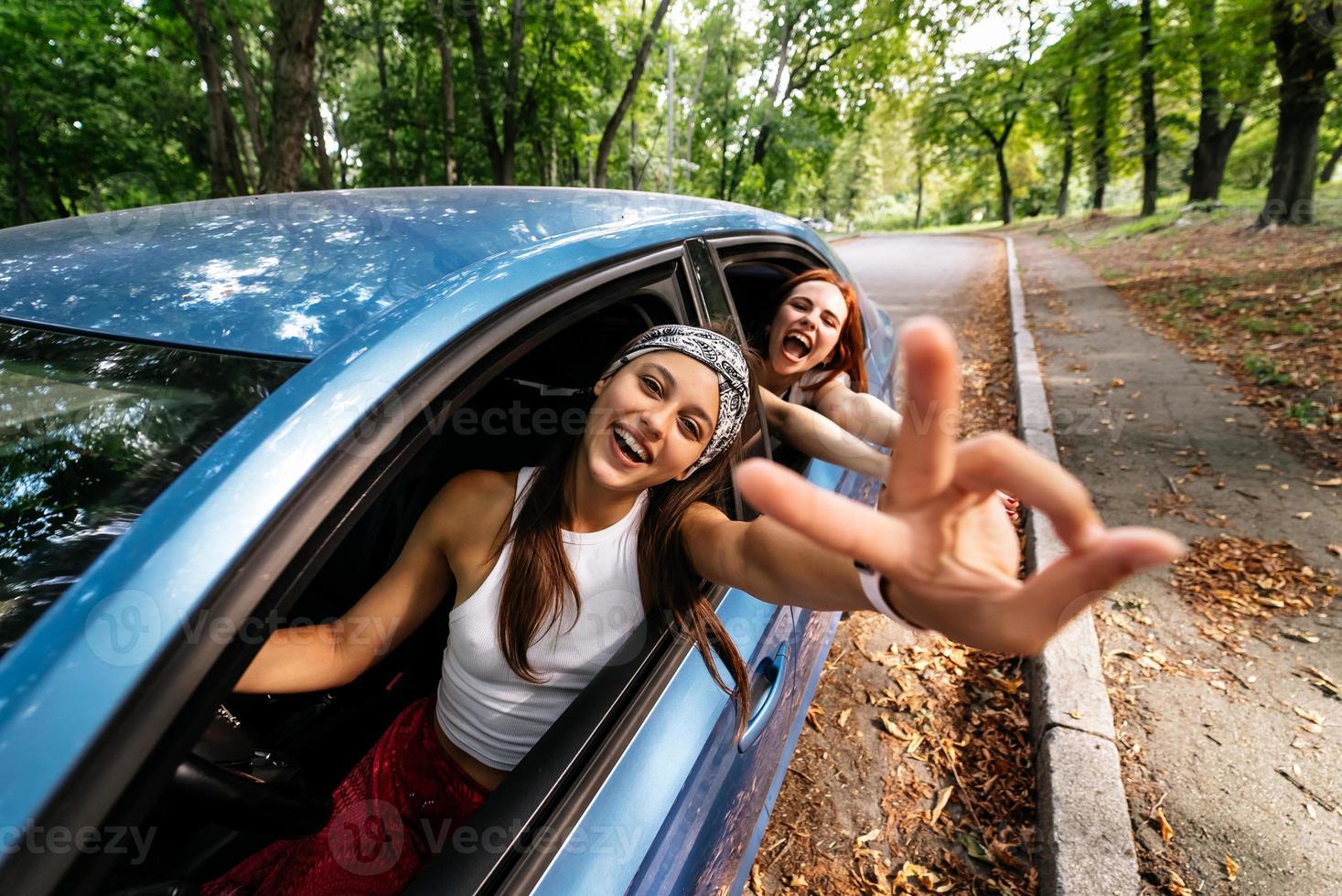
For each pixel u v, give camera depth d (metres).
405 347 0.84
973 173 42.50
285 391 0.79
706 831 1.18
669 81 18.42
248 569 0.64
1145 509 3.83
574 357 1.60
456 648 1.11
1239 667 2.63
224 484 0.68
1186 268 11.01
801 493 0.48
